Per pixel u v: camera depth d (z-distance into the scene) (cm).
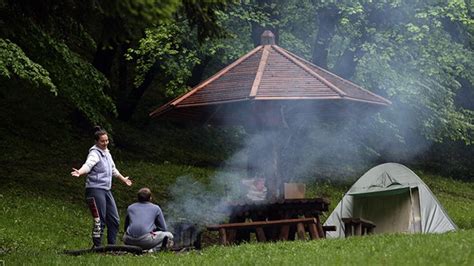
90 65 3080
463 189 4984
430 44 3609
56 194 3030
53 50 2906
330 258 1341
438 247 1354
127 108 4312
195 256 1595
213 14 1753
